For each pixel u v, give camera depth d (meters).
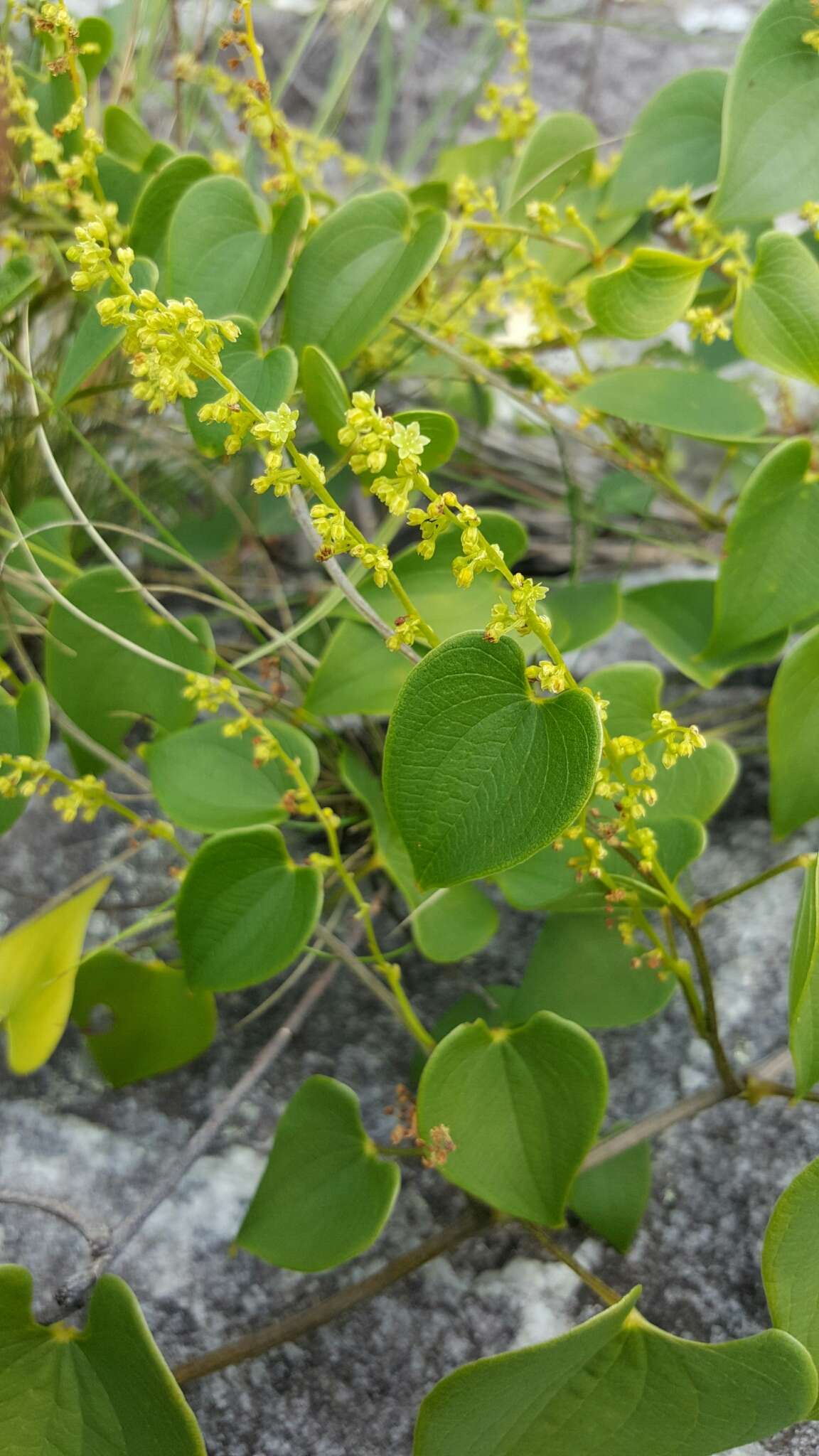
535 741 0.26
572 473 0.49
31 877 0.44
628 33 0.78
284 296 0.39
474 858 0.26
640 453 0.45
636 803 0.29
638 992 0.34
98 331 0.34
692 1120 0.38
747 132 0.36
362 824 0.42
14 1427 0.29
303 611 0.49
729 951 0.40
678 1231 0.36
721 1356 0.28
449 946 0.36
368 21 0.52
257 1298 0.36
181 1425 0.28
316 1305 0.34
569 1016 0.34
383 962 0.34
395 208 0.37
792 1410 0.28
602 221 0.46
